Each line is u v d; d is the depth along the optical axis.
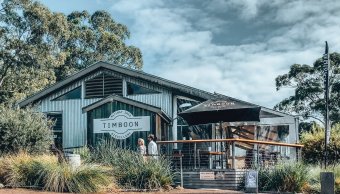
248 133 18.44
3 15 31.19
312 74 44.81
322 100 43.19
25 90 33.06
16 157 12.70
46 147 15.33
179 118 19.30
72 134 20.77
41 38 31.69
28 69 32.47
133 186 12.11
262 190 12.70
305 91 44.16
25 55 31.59
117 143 18.55
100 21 46.53
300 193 12.32
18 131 14.83
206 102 14.62
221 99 14.52
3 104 30.59
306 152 19.06
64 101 21.12
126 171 12.40
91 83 20.91
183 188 13.02
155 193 11.66
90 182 11.40
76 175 11.48
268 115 17.17
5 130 14.69
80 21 44.69
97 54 42.50
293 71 45.16
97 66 20.70
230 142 13.98
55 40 32.34
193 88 19.14
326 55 16.53
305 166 13.52
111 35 43.06
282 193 12.27
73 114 20.91
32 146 14.95
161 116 18.47
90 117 19.09
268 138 19.72
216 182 13.21
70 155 12.32
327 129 17.06
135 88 20.27
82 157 14.02
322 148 18.75
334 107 43.47
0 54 31.31
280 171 12.79
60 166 11.76
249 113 14.26
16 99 31.98
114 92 20.50
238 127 17.88
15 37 31.66
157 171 12.40
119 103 18.80
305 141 19.45
